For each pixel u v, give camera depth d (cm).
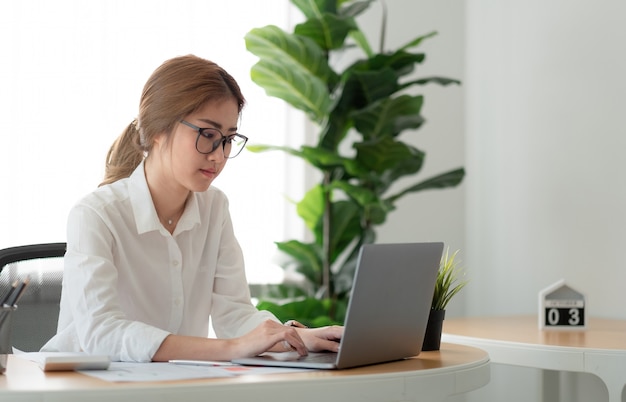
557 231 316
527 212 330
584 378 289
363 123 329
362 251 134
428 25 377
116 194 181
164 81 171
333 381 127
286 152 337
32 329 200
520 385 313
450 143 375
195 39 333
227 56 339
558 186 316
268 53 306
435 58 377
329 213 332
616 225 293
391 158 325
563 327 252
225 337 196
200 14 334
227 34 339
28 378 125
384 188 339
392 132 332
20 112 303
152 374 128
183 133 169
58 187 308
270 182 350
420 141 375
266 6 347
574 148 310
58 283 205
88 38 314
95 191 181
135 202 181
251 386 121
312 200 332
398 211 373
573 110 311
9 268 201
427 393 137
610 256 295
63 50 310
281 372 133
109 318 157
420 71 375
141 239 182
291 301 327
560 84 316
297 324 180
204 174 172
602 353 208
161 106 171
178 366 141
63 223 309
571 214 311
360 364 142
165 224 188
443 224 373
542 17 325
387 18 374
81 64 312
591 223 302
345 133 337
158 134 175
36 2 305
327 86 324
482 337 234
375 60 323
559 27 317
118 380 121
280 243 328
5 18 301
